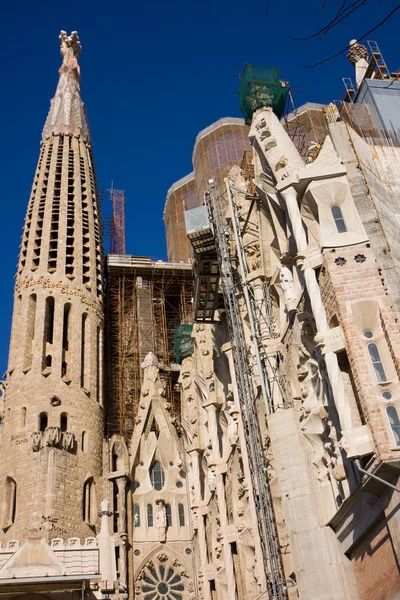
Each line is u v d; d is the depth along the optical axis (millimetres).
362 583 24438
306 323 29109
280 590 30172
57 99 80812
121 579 49250
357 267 25938
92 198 71625
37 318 58406
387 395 22906
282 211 34094
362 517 23547
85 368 57875
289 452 29406
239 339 38781
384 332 24109
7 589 29125
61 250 63375
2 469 50750
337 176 28359
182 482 57312
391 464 21109
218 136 74438
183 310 73062
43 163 72688
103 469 53438
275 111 37969
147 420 59750
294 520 27750
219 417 47875
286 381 33250
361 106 35906
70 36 89625
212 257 46000
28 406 53000
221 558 44219
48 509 46781
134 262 73875
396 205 30141
